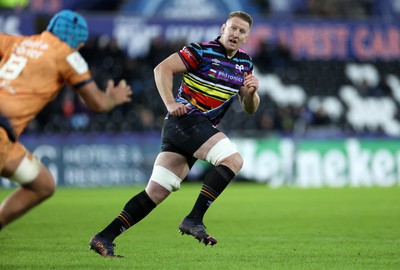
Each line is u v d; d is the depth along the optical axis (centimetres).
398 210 5153
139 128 8825
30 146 7569
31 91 2206
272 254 2911
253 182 8106
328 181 8156
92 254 2869
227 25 2684
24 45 2270
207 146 2592
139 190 7231
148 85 9500
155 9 9669
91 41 9606
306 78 10294
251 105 2836
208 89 2667
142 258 2750
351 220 4475
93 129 8706
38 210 5119
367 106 10231
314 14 10200
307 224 4256
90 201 5922
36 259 2714
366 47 9950
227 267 2519
